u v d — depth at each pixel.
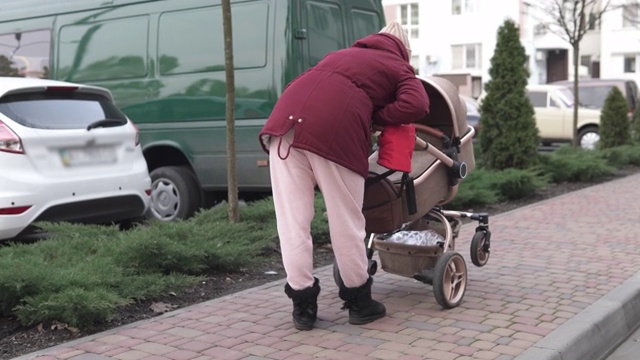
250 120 8.23
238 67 8.27
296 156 4.41
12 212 6.24
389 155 4.52
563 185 12.39
